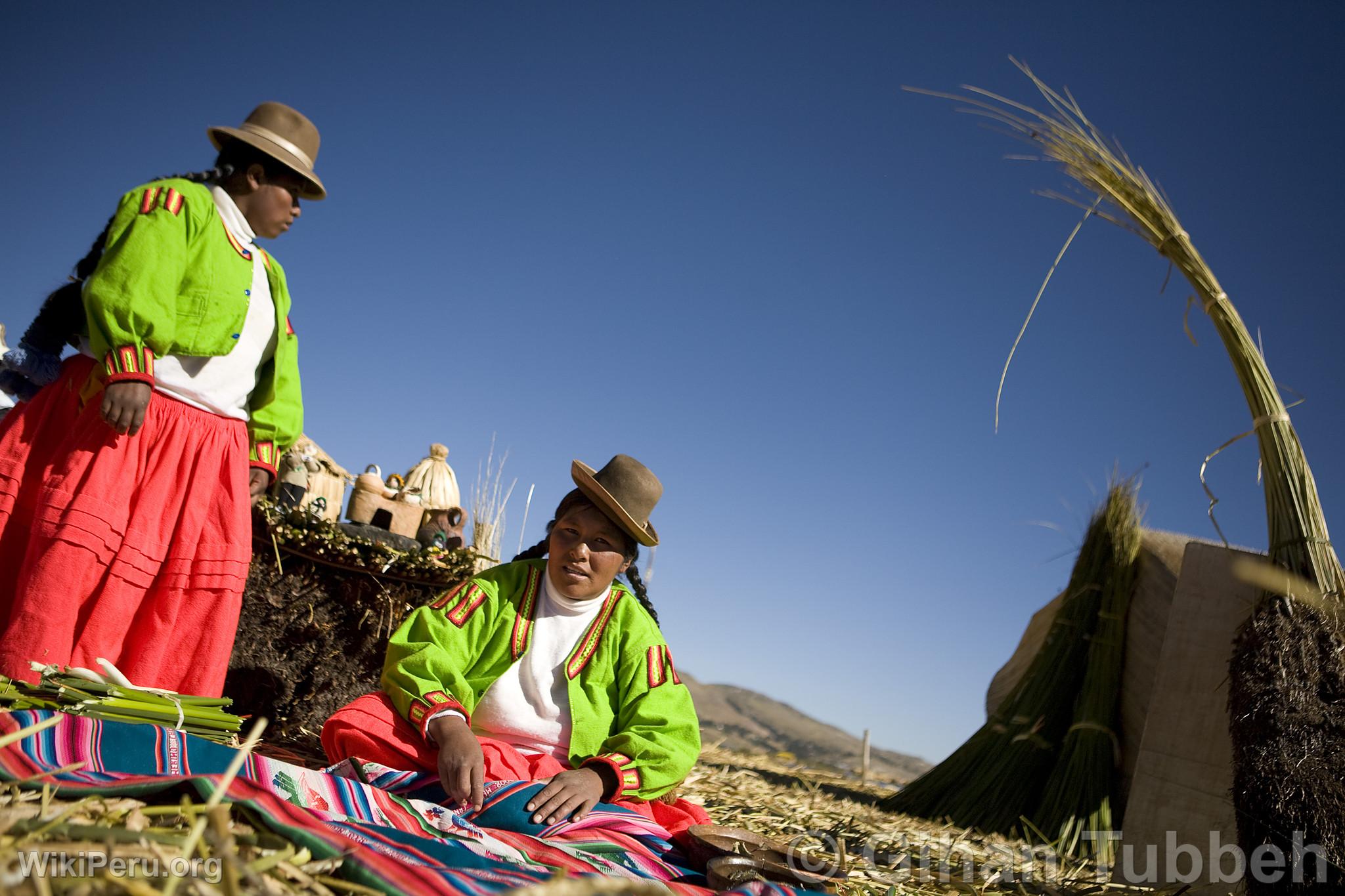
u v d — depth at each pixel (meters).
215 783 2.07
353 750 3.06
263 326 3.88
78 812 1.95
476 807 2.80
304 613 4.82
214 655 3.64
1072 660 6.50
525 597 3.32
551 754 3.21
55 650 3.30
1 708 2.52
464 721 3.01
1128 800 5.37
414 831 2.53
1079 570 6.68
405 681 3.10
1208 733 4.92
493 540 5.97
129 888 1.54
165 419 3.60
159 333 3.47
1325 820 3.68
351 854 1.92
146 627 3.58
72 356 3.66
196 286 3.59
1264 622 4.04
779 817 5.02
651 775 3.08
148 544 3.54
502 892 1.93
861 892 3.08
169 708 2.98
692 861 2.90
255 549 4.75
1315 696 3.87
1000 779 6.20
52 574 3.33
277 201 3.83
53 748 2.37
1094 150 4.64
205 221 3.61
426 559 5.02
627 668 3.28
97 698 2.89
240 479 3.80
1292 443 4.25
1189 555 5.19
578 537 3.26
